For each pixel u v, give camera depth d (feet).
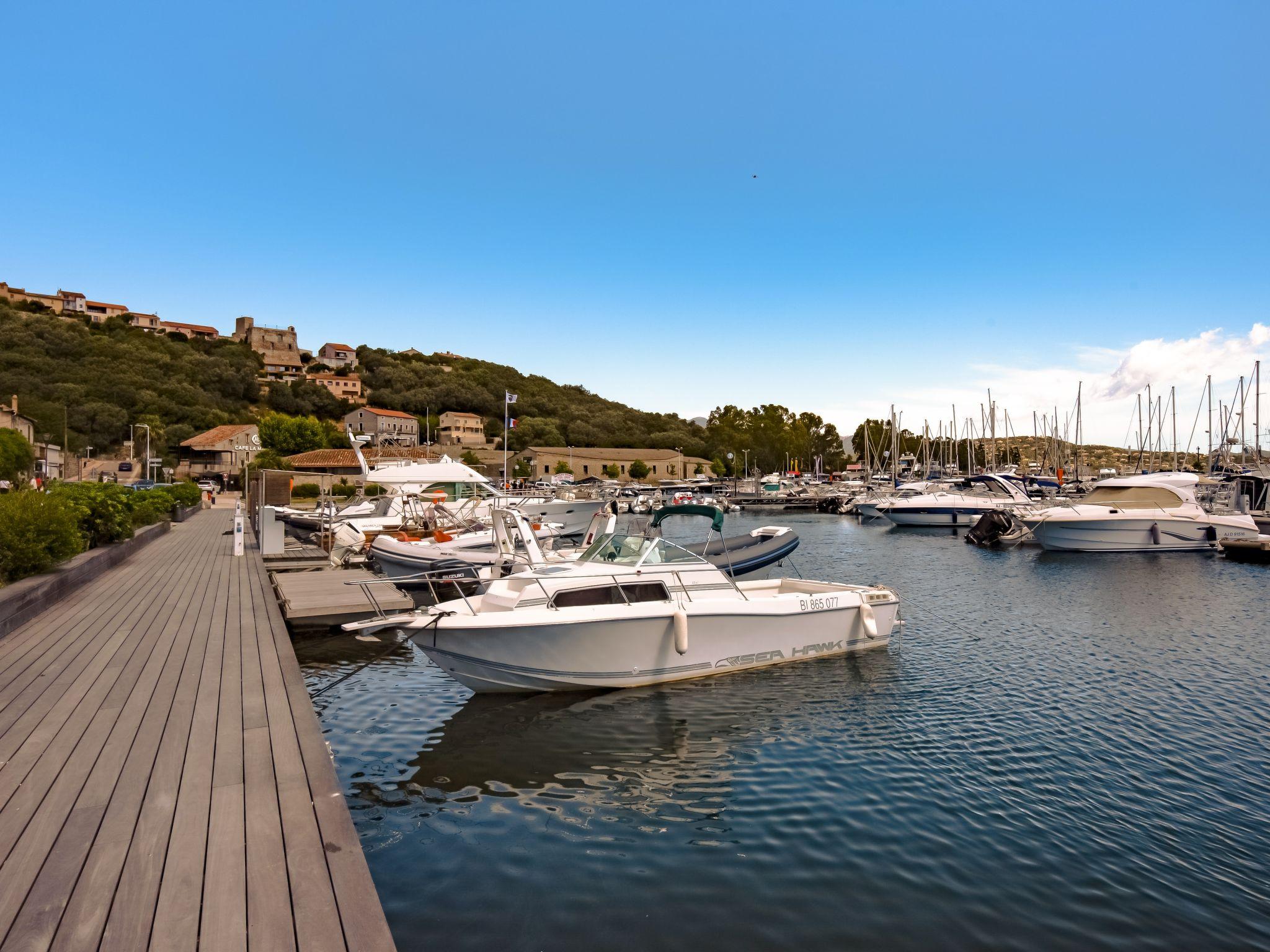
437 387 433.07
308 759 17.76
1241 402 152.05
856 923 15.93
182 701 22.36
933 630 44.24
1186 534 83.51
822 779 23.40
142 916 11.29
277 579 50.62
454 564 52.39
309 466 192.75
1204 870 18.10
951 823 20.43
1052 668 35.73
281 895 11.95
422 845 19.33
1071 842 19.40
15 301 376.68
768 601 34.37
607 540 36.60
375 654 38.93
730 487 247.50
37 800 15.31
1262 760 24.70
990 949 15.10
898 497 143.13
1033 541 94.73
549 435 372.17
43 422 208.85
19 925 10.99
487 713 29.25
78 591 43.50
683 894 17.01
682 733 27.30
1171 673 34.86
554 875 17.81
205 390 320.29
